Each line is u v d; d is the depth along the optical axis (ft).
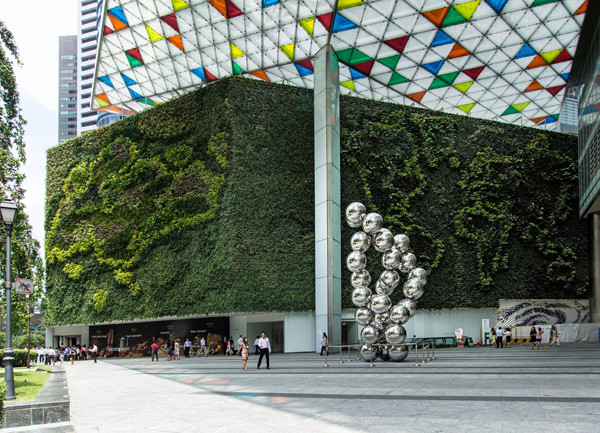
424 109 130.21
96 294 132.46
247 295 106.73
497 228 128.57
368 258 116.47
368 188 119.65
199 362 92.22
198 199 117.19
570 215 137.08
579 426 21.13
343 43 119.14
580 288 133.18
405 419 24.76
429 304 119.03
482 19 108.17
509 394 31.40
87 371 82.12
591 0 97.86
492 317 126.52
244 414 29.25
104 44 132.36
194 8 113.50
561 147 140.26
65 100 588.91
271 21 114.11
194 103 124.47
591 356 68.08
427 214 123.85
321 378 48.83
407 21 109.70
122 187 134.62
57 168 151.02
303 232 113.70
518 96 144.25
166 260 120.06
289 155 116.78
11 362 40.45
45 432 26.55
